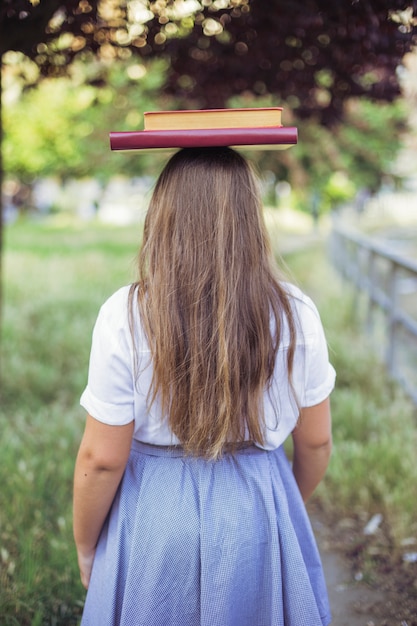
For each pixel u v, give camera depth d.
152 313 1.29
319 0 2.08
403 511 2.88
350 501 3.09
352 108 8.24
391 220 14.02
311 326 1.36
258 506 1.38
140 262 1.36
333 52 2.50
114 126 9.87
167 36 2.55
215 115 1.27
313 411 1.41
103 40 2.47
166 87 3.38
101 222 21.64
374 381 4.80
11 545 2.61
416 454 3.43
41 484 3.00
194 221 1.31
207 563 1.33
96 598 1.45
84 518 1.42
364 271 6.93
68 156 15.88
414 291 5.72
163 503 1.36
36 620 2.11
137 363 1.29
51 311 6.95
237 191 1.32
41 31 2.33
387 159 9.73
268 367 1.32
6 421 3.96
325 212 15.68
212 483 1.37
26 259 10.88
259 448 1.42
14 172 17.89
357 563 2.68
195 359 1.29
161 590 1.35
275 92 3.08
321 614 1.51
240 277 1.30
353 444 3.43
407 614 2.36
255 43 2.49
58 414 4.02
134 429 1.37
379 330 6.26
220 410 1.30
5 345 5.61
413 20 2.07
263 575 1.39
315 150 8.87
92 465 1.34
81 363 5.32
